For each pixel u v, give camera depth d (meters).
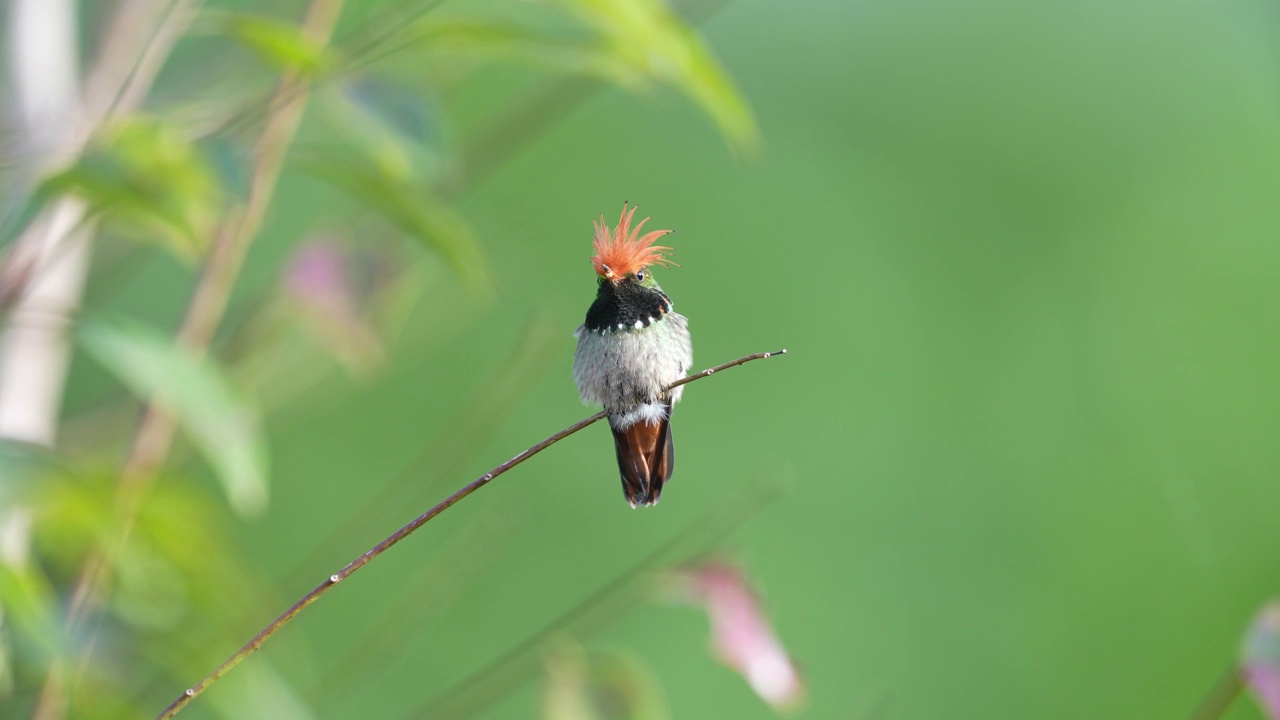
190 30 4.61
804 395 14.05
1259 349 14.48
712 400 13.87
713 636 5.19
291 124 5.04
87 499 4.44
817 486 13.73
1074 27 15.79
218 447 4.04
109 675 5.21
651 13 4.79
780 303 14.25
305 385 6.11
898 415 14.19
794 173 14.68
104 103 5.55
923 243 14.84
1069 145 15.42
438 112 4.70
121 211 4.73
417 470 6.10
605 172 13.55
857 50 15.23
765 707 12.41
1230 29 15.66
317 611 11.09
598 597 5.46
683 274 13.99
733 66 14.78
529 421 12.80
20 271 4.71
